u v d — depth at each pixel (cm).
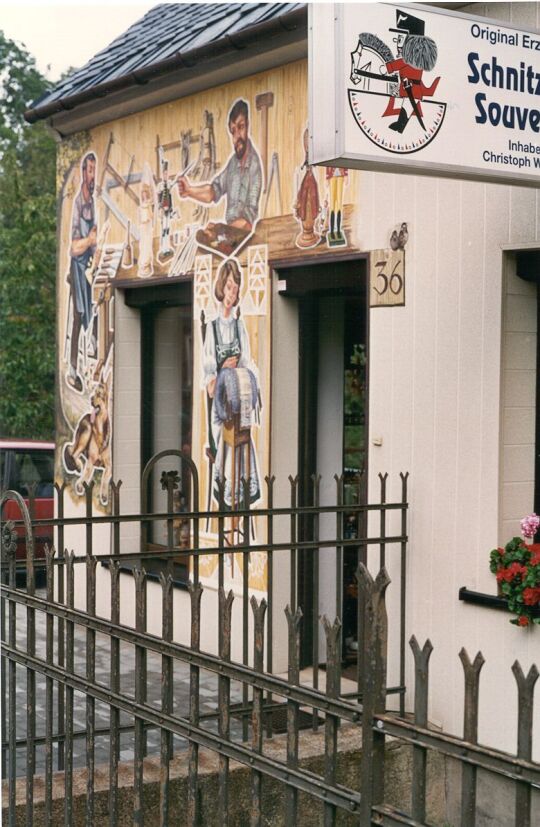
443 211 642
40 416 1342
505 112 486
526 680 259
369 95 453
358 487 776
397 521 668
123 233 990
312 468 807
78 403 1066
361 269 726
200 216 883
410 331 662
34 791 505
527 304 617
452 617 630
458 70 473
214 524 859
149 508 1012
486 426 615
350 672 768
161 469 992
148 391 1007
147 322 1012
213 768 523
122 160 988
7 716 487
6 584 504
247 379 825
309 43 461
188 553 577
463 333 629
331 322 797
